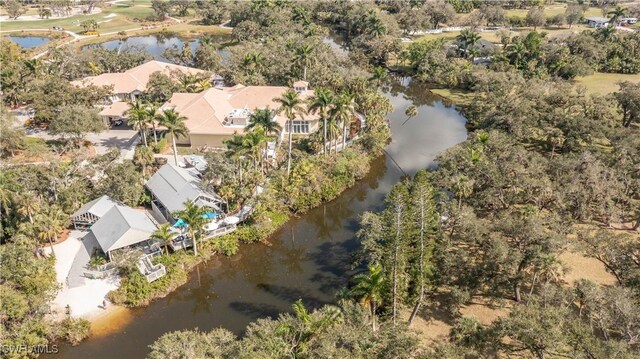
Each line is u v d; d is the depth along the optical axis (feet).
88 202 197.06
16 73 327.47
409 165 264.52
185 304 157.99
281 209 210.38
